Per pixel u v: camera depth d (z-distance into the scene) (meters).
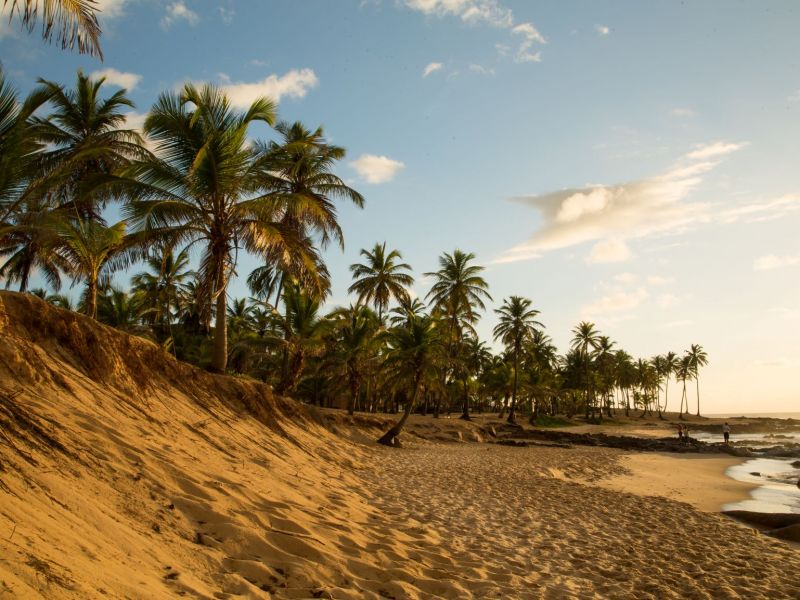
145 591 3.80
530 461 24.12
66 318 9.48
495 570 6.95
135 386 10.14
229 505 6.62
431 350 27.56
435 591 5.82
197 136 15.00
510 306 53.69
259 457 10.84
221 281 15.59
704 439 62.25
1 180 10.63
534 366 67.69
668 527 11.13
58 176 12.41
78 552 3.85
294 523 6.71
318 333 26.19
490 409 95.56
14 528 3.62
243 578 4.89
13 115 10.17
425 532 8.56
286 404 20.00
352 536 7.11
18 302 8.81
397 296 38.28
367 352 31.53
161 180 15.14
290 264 16.31
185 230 15.49
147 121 14.69
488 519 10.33
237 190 15.80
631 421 89.12
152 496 5.88
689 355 109.25
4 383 6.79
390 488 12.96
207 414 12.03
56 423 6.32
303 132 26.81
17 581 3.00
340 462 15.72
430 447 28.28
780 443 54.78
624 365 95.69
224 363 16.00
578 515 11.71
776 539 10.91
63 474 5.18
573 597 6.16
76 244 14.52
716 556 8.86
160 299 32.69
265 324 40.50
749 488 20.56
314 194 25.12
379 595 5.35
